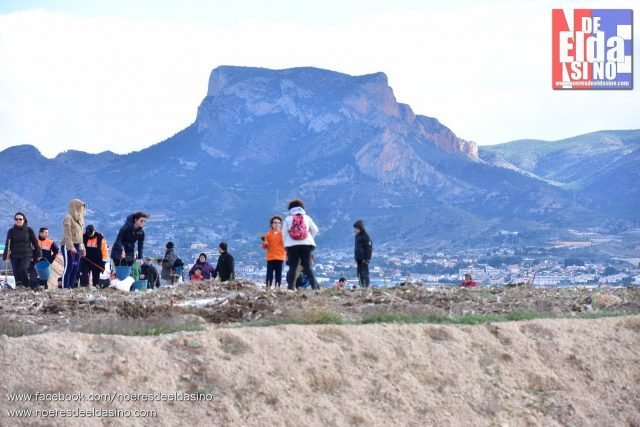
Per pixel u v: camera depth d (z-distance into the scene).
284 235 18.98
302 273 21.23
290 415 10.41
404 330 12.73
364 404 11.09
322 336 11.98
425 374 11.98
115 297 17.47
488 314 15.69
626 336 14.58
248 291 19.14
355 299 16.78
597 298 17.75
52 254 23.64
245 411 10.23
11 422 9.12
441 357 12.43
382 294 17.48
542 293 19.41
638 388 13.39
